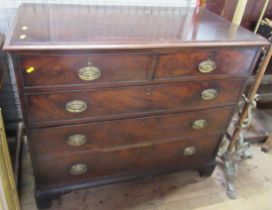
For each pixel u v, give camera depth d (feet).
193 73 3.42
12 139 4.52
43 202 4.00
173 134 4.04
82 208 4.26
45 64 2.75
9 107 4.77
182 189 4.78
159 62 3.16
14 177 3.93
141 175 4.35
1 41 3.37
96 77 2.98
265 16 5.63
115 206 4.36
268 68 6.46
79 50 2.72
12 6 4.12
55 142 3.43
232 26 3.87
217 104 3.94
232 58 3.49
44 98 2.99
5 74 4.12
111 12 3.96
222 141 4.71
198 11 4.49
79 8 3.97
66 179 3.92
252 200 4.74
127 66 3.05
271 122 6.45
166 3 4.72
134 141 3.87
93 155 3.78
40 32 2.93
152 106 3.56
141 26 3.50
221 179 5.06
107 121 3.47
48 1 4.20
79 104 3.15
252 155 5.62
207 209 4.49
